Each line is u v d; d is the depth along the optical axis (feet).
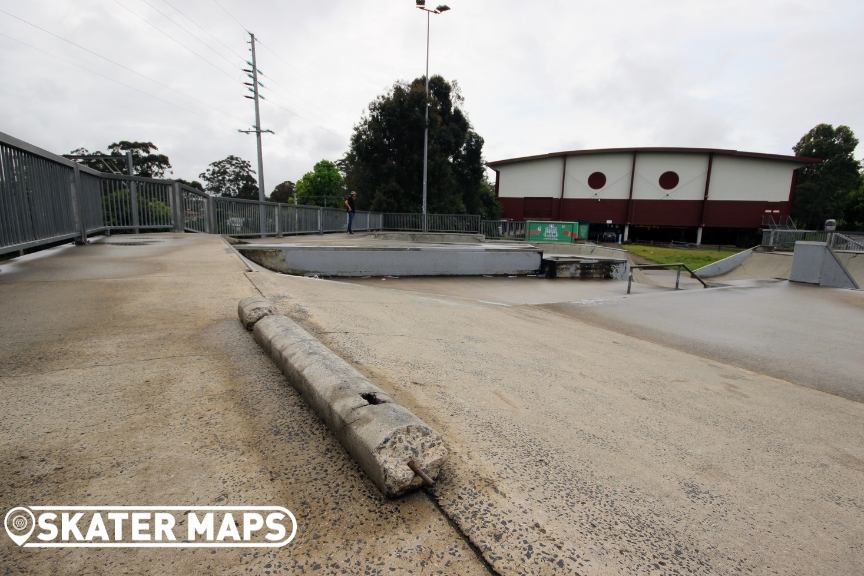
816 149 184.03
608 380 11.12
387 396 6.01
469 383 9.11
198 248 25.94
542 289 36.11
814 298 32.12
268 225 48.14
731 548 4.85
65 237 23.27
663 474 6.39
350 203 63.77
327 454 5.48
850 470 7.45
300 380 6.87
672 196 140.77
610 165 144.66
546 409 8.32
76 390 6.82
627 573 4.20
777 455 7.70
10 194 17.13
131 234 34.55
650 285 42.98
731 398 11.02
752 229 138.92
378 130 97.66
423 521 4.56
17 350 8.39
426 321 15.17
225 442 5.61
